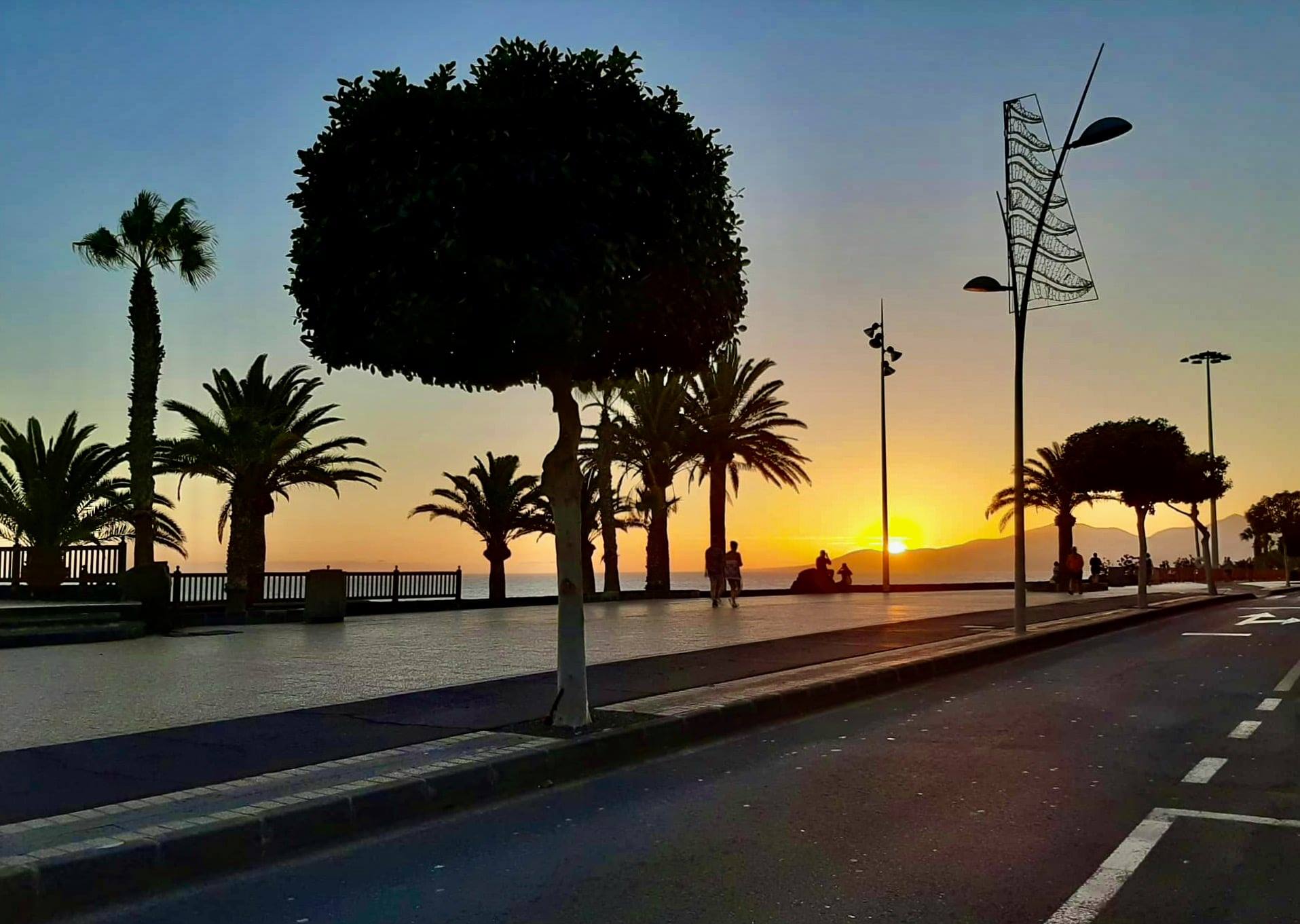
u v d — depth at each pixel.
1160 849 5.90
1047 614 24.95
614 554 37.75
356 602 27.52
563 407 9.15
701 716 9.72
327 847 6.12
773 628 20.61
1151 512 32.56
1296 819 6.53
